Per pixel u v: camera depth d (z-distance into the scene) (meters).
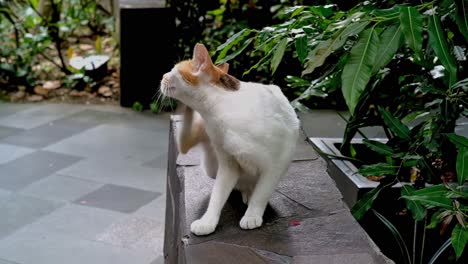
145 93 4.51
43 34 4.86
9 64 4.83
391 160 2.17
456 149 2.12
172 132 2.39
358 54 1.55
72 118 4.32
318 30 1.98
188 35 4.50
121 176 3.49
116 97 4.69
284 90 4.39
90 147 3.87
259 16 4.43
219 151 1.74
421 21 1.52
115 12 5.56
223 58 2.09
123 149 3.85
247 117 1.67
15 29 4.96
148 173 3.54
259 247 1.68
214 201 1.77
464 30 1.63
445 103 1.99
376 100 2.42
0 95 4.67
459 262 2.41
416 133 2.22
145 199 3.24
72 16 5.41
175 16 4.42
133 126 4.22
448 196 1.83
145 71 4.45
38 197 3.21
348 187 2.56
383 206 2.49
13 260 2.67
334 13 2.05
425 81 2.18
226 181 1.77
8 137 3.97
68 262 2.66
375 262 1.64
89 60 4.89
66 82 4.81
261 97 1.72
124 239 2.86
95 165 3.62
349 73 1.54
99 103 4.61
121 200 3.21
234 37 2.00
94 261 2.68
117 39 5.35
